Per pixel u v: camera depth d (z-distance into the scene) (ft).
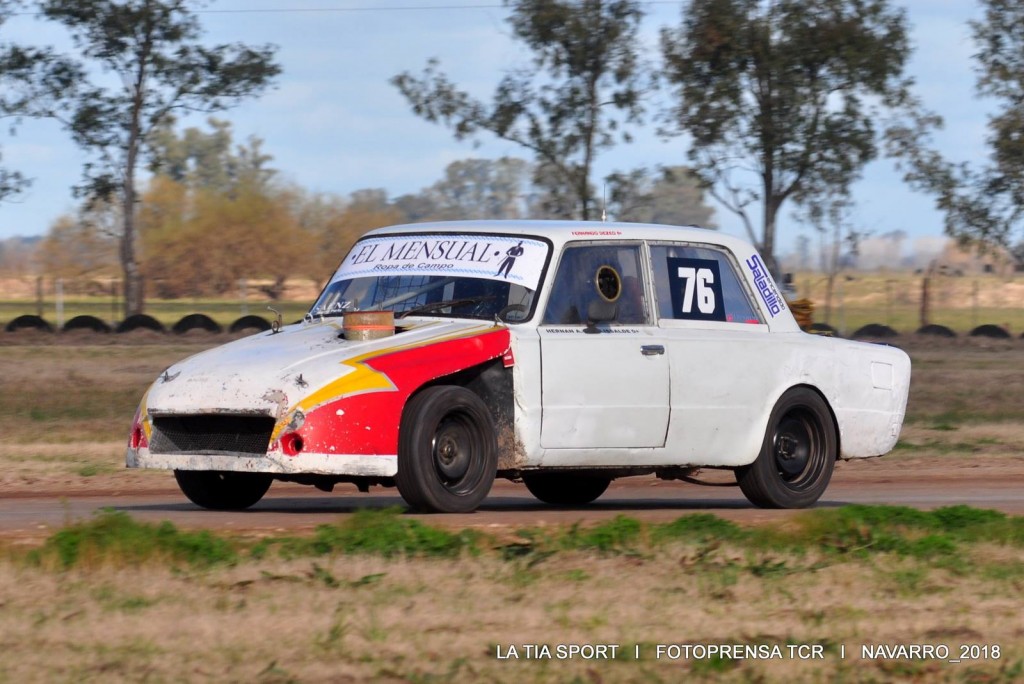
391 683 57.57
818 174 477.36
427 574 76.89
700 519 93.97
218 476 107.04
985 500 128.98
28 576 75.10
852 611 71.87
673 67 480.23
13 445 187.62
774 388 112.47
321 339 98.84
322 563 79.05
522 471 104.68
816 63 470.80
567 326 102.94
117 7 512.63
